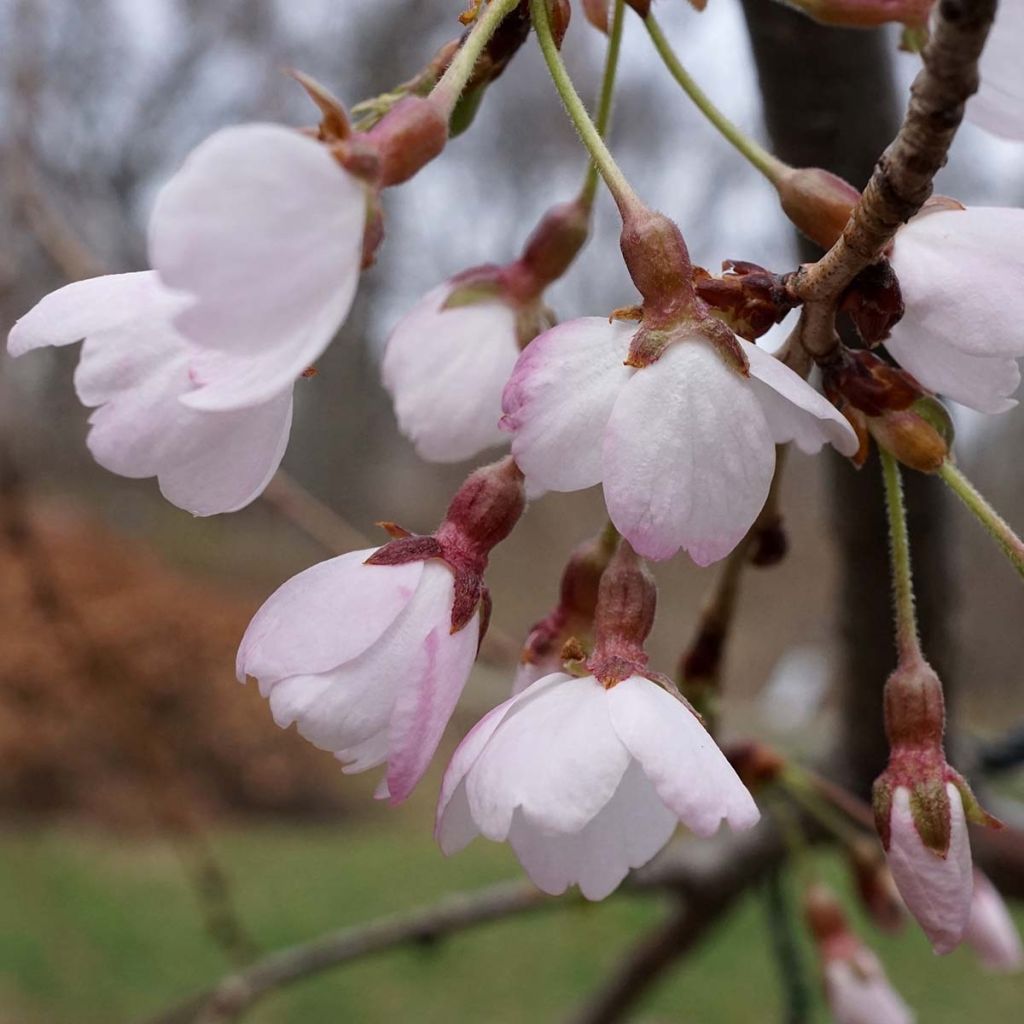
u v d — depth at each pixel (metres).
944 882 0.10
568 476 0.09
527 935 0.64
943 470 0.10
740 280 0.10
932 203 0.10
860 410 0.10
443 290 0.13
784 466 0.12
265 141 0.08
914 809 0.10
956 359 0.10
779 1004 0.56
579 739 0.10
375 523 0.10
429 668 0.10
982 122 0.11
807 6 0.11
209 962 0.63
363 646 0.10
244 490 0.10
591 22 0.12
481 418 0.12
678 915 0.22
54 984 0.60
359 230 0.08
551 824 0.09
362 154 0.09
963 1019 0.54
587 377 0.09
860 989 0.17
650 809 0.11
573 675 0.10
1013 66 0.11
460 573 0.10
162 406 0.10
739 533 0.09
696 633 0.13
